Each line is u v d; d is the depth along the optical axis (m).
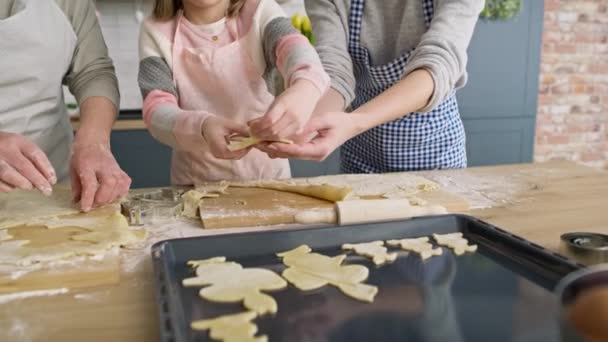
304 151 0.81
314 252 0.66
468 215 0.76
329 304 0.53
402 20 1.08
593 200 0.90
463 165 1.23
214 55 1.02
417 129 1.13
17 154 0.71
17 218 0.77
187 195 0.88
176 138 0.85
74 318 0.52
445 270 0.61
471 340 0.47
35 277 0.58
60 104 1.02
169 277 0.56
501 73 2.23
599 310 0.34
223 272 0.59
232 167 1.08
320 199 0.88
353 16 1.11
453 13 0.97
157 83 0.97
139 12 2.17
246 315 0.50
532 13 2.20
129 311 0.53
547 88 2.64
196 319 0.50
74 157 0.85
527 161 2.36
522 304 0.53
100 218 0.78
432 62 0.91
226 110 1.06
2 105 0.90
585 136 2.78
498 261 0.63
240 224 0.78
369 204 0.78
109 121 0.94
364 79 1.18
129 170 1.95
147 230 0.76
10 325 0.51
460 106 2.22
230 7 1.03
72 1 0.98
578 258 0.63
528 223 0.79
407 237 0.71
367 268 0.62
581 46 2.62
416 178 1.01
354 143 1.24
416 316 0.51
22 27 0.87
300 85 0.82
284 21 1.00
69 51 0.96
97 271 0.59
